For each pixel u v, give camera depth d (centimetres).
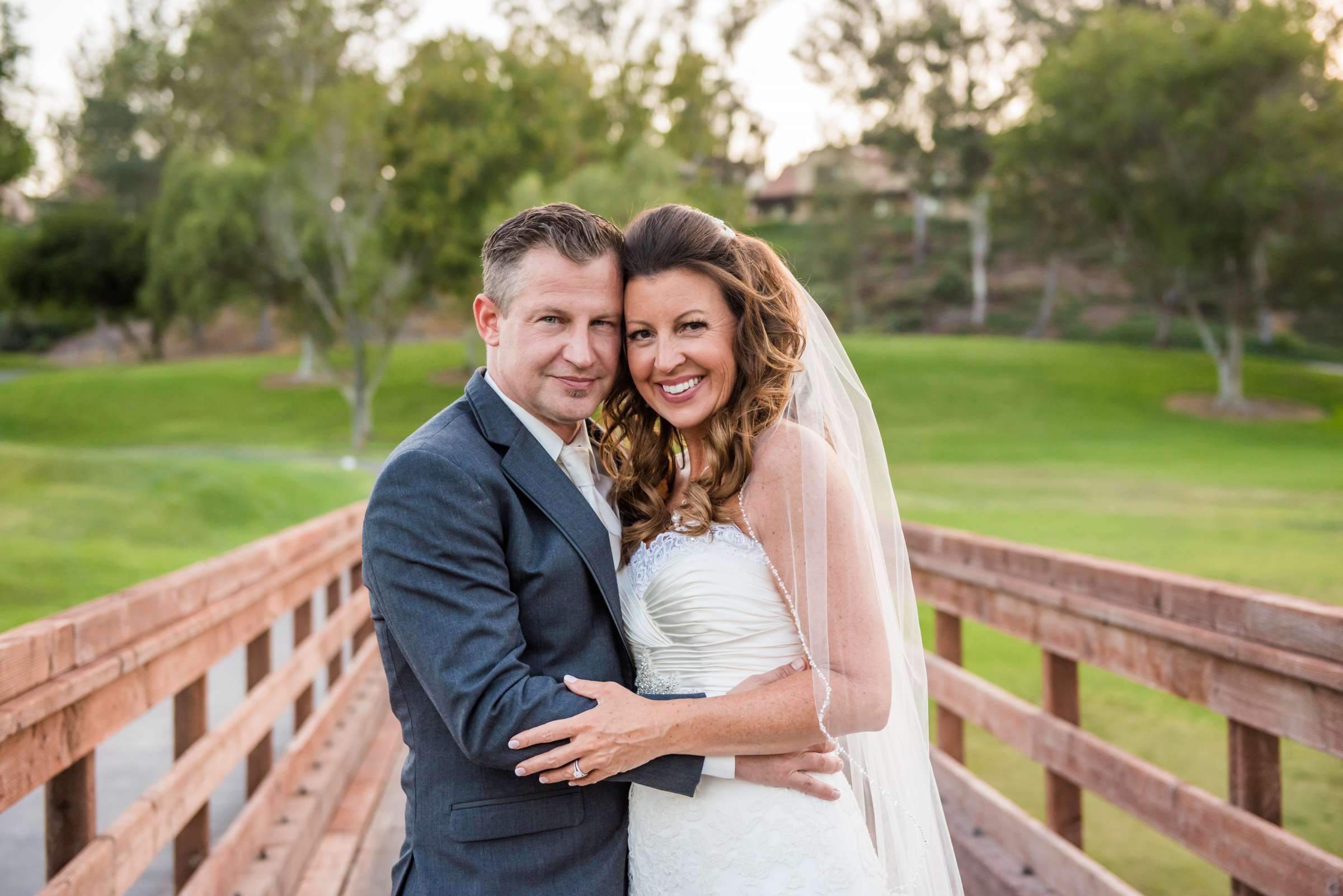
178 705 264
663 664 190
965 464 2247
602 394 191
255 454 2623
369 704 495
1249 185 2700
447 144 2872
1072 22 3978
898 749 198
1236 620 208
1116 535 1155
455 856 173
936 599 371
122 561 966
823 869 177
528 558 176
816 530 179
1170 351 4044
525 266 183
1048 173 3128
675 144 3438
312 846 340
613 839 186
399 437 3036
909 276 5297
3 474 1351
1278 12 2808
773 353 189
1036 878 286
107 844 196
